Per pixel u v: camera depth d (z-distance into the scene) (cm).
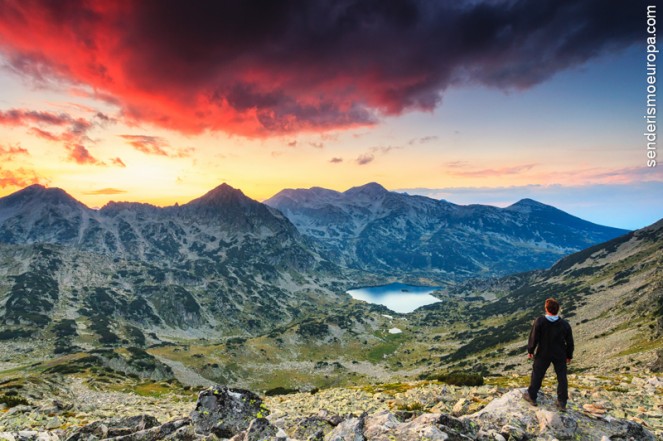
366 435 1289
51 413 3158
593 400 2156
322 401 3525
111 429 1714
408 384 5103
